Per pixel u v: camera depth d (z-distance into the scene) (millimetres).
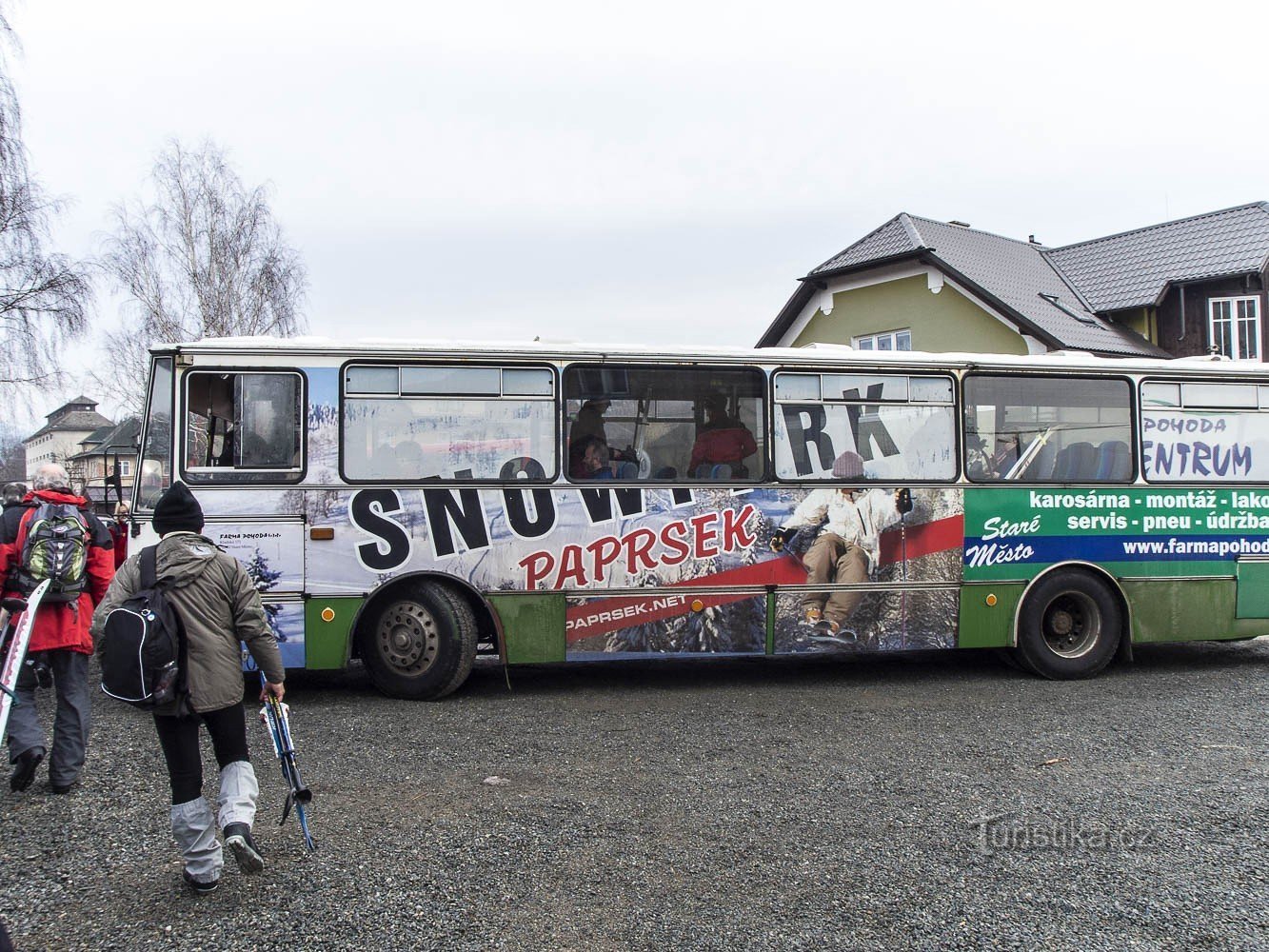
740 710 8016
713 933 4004
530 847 4918
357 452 8258
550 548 8500
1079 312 24922
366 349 8312
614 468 8648
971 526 9258
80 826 5215
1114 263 26766
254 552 8078
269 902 4281
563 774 6180
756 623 8836
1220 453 9883
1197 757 6613
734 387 8906
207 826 4293
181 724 4309
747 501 8852
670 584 8688
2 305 23438
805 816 5398
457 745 6848
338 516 8188
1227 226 25359
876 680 9414
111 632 4152
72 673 5824
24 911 4188
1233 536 9859
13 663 5340
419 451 8352
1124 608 9625
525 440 8531
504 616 8414
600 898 4336
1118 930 4051
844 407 9078
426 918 4133
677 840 5035
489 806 5539
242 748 4488
